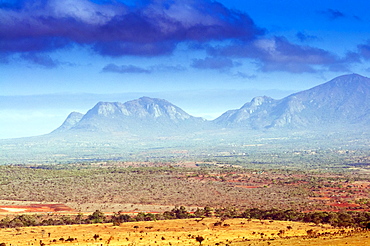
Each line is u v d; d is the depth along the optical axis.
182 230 187.00
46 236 173.38
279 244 139.25
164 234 176.12
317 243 136.62
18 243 159.62
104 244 155.50
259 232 179.62
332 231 173.00
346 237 147.12
